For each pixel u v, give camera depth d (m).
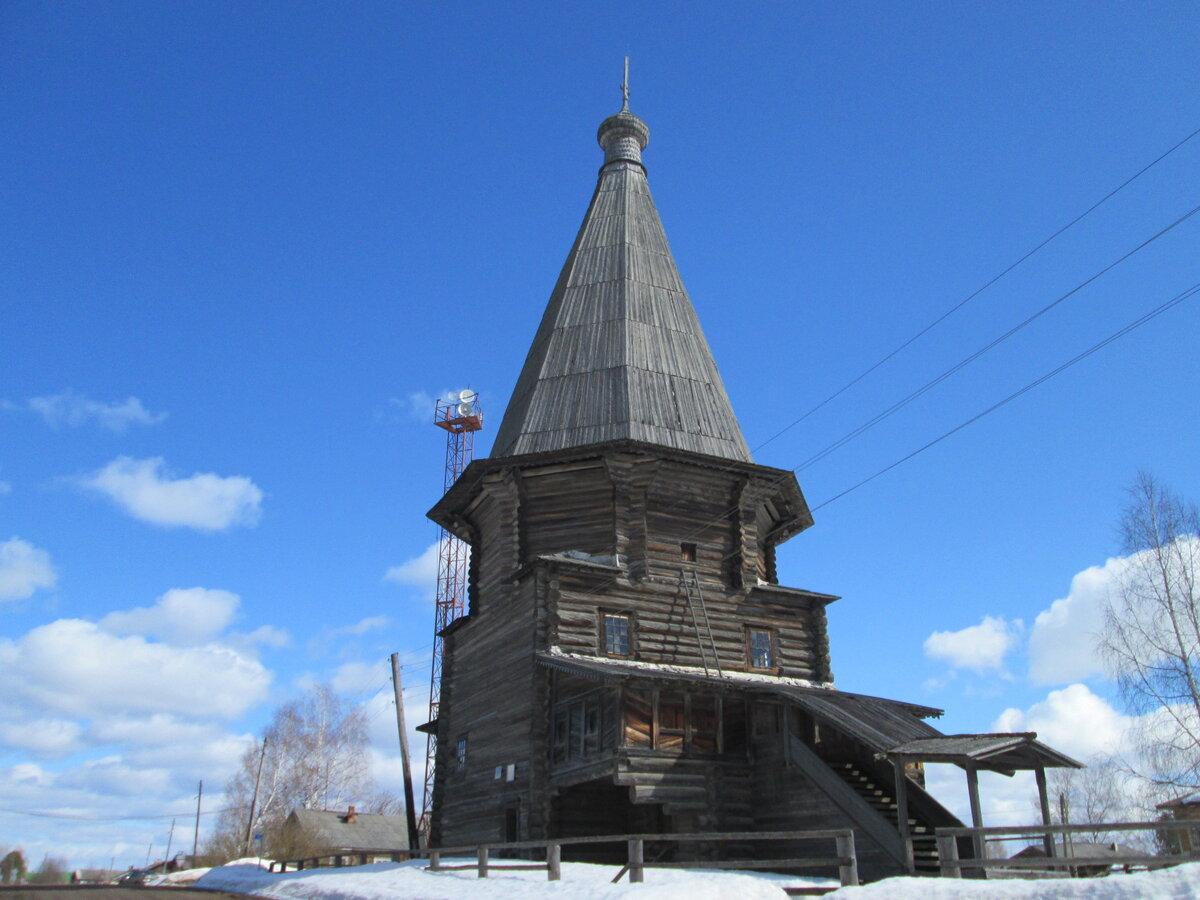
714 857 23.89
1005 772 21.77
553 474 29.94
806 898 16.45
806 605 30.94
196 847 78.06
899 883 14.21
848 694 26.11
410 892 18.70
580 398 31.78
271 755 62.03
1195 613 29.58
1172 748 28.78
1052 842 19.98
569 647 26.89
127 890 22.05
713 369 34.50
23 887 21.64
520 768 26.55
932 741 20.91
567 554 29.02
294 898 21.41
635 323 33.75
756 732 25.73
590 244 37.22
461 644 32.94
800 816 23.66
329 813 61.78
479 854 19.78
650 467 29.17
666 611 28.44
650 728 24.27
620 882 17.36
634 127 41.19
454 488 31.48
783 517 33.88
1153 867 20.73
